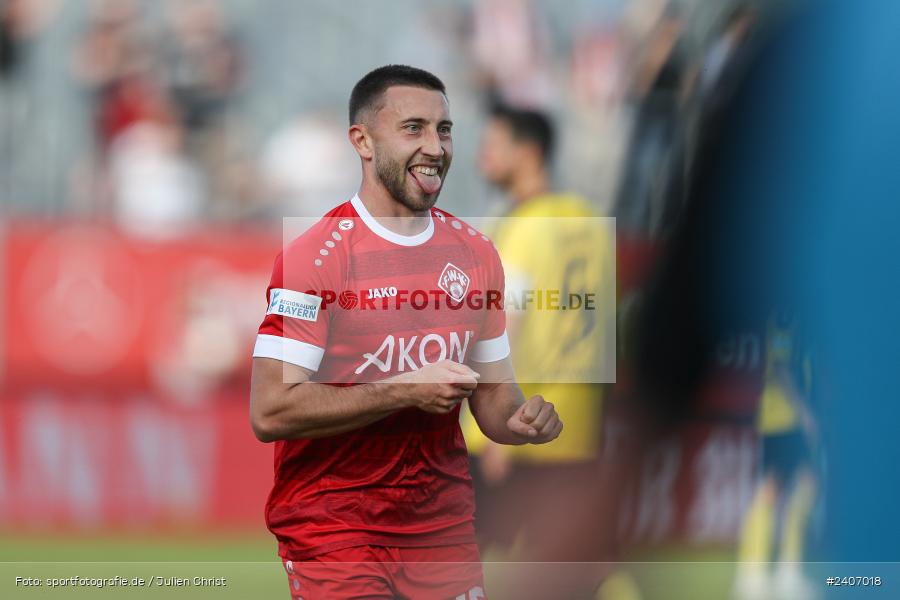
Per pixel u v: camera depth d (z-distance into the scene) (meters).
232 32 32.88
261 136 32.03
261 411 9.27
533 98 32.28
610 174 30.03
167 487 23.17
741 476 17.17
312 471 9.71
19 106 30.94
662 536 8.10
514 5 33.03
